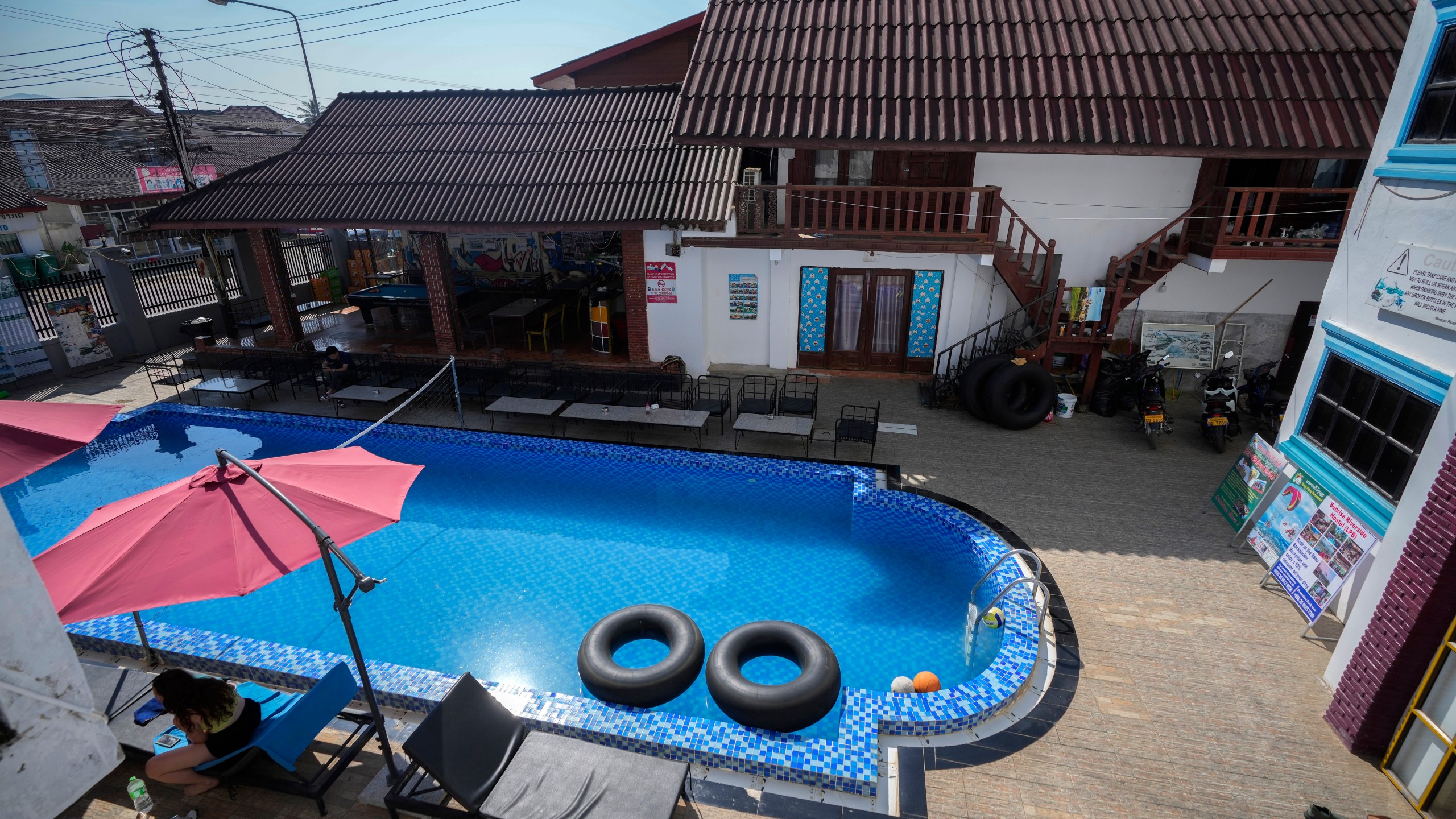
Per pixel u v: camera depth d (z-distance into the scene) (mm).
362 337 18469
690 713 7398
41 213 28297
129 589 5211
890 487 11289
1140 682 7352
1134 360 13758
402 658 8156
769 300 15500
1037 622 8086
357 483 6465
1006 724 6871
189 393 15688
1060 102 12516
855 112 12766
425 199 15273
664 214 13891
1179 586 8867
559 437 13359
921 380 15500
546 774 5652
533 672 7941
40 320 16438
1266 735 6691
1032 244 14695
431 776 5441
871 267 14984
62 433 7094
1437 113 7012
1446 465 5598
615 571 9742
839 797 6109
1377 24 13219
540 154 16109
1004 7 14516
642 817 5320
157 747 5891
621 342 16984
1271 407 12898
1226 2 14008
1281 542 8797
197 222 15414
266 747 5461
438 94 18562
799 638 7531
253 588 5266
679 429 13688
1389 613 6078
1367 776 6250
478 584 9484
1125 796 6078
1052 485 11352
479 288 20766
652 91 17500
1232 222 13938
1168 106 12273
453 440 13438
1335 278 8492
